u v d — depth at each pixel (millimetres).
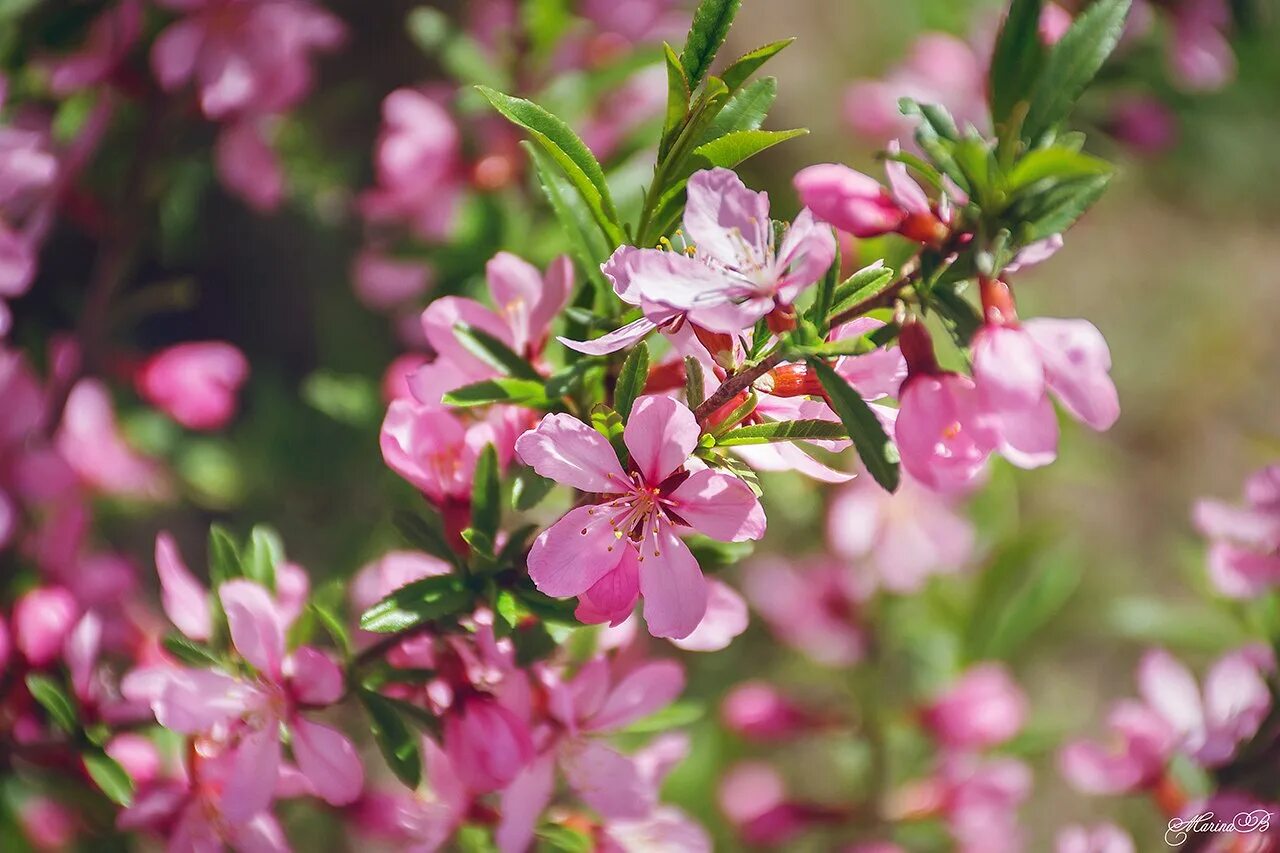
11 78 511
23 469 503
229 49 505
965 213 400
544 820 444
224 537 440
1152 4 563
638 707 433
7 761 465
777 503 574
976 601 550
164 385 525
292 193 591
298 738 426
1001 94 410
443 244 523
